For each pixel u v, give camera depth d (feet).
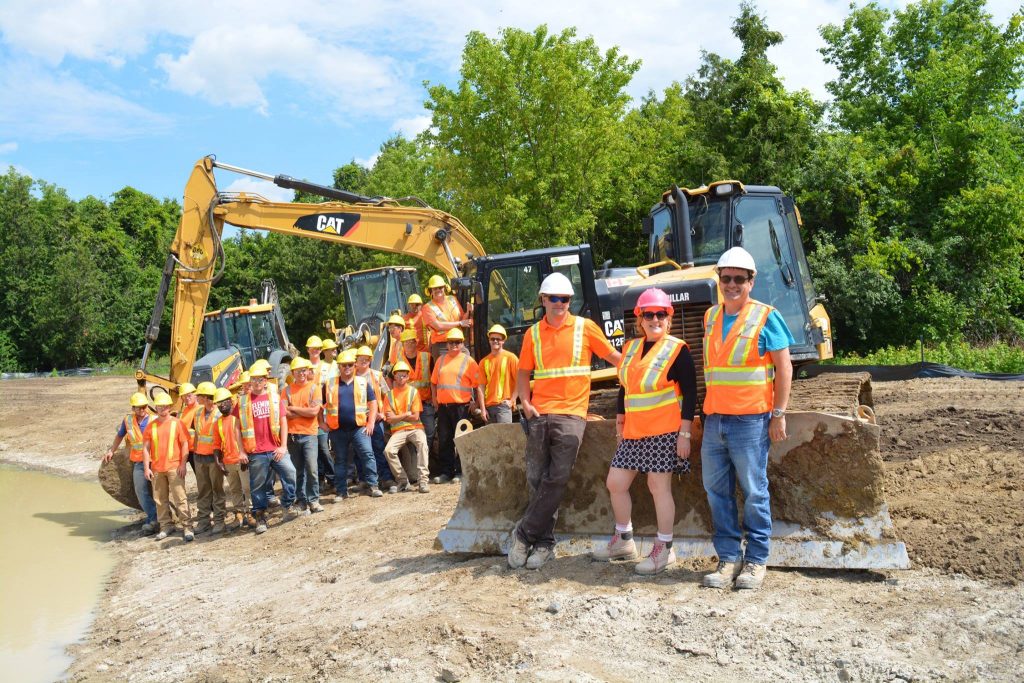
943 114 84.12
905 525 21.45
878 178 81.25
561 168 80.02
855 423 18.71
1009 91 85.92
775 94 93.15
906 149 80.28
